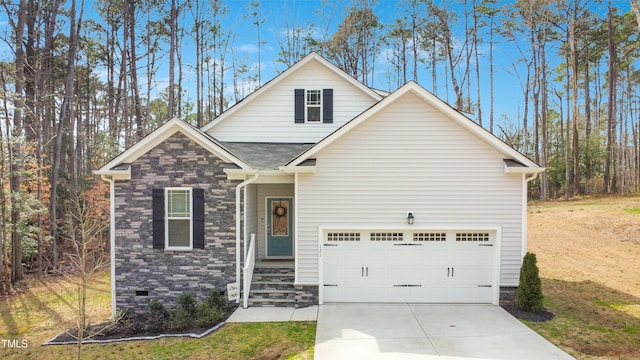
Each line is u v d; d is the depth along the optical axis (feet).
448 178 37.45
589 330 31.04
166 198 38.24
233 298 37.76
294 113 49.49
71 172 68.64
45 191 65.67
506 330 31.32
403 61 118.62
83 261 26.84
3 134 52.21
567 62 115.65
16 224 49.62
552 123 146.00
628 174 161.07
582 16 102.83
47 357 29.07
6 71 53.42
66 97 62.23
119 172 37.22
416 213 37.68
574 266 49.73
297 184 37.83
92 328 33.94
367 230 38.22
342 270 38.73
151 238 38.24
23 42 61.46
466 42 114.93
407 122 37.55
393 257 38.63
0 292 47.21
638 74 136.98
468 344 28.81
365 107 49.49
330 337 30.45
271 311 36.68
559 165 123.34
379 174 37.73
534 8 107.65
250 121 49.52
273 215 46.96
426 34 114.21
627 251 54.95
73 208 66.59
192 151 38.17
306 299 38.04
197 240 38.09
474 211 37.37
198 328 33.42
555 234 65.16
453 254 38.27
